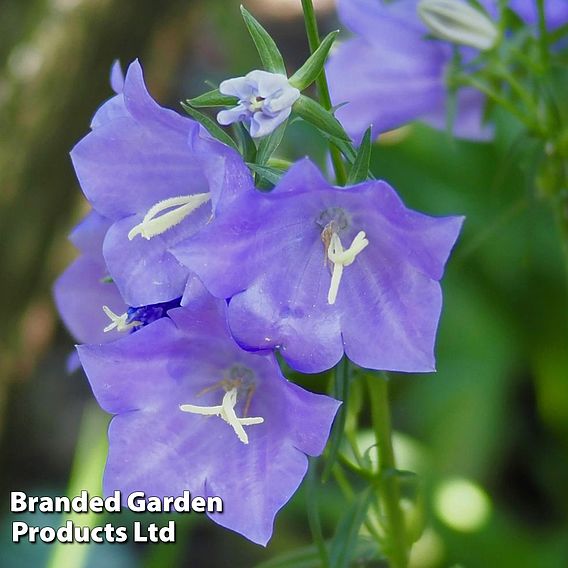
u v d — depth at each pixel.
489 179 0.56
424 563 0.49
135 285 0.34
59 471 0.63
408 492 0.49
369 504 0.37
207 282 0.32
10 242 0.54
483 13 0.41
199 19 0.68
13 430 0.61
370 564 0.47
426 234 0.32
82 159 0.34
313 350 0.34
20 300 0.56
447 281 0.56
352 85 0.42
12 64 0.54
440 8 0.40
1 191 0.54
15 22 0.54
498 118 0.53
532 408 0.60
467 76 0.41
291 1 0.98
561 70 0.43
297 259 0.35
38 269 0.56
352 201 0.34
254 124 0.33
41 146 0.54
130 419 0.35
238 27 0.69
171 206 0.34
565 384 0.56
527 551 0.48
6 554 0.54
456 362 0.55
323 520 0.51
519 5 0.43
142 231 0.34
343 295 0.34
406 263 0.34
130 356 0.34
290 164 0.35
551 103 0.41
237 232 0.33
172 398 0.35
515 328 0.56
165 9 0.57
